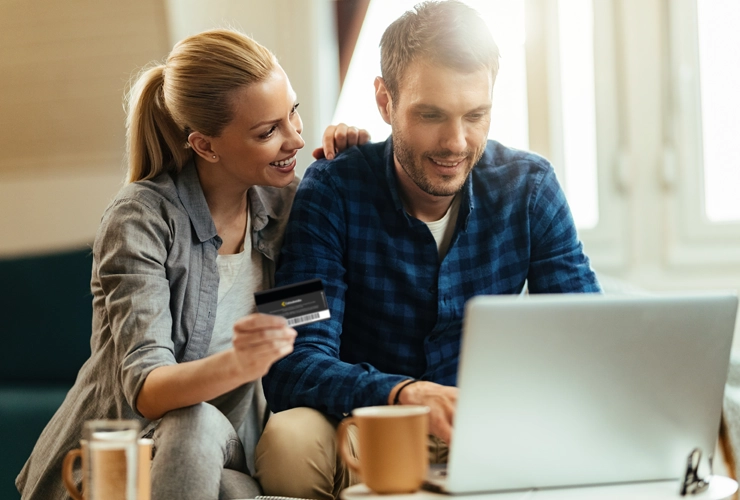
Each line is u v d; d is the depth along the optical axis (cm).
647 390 103
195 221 149
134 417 141
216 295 150
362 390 128
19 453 215
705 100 267
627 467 104
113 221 143
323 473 133
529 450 99
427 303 157
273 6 283
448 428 112
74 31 276
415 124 143
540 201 162
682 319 102
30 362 245
